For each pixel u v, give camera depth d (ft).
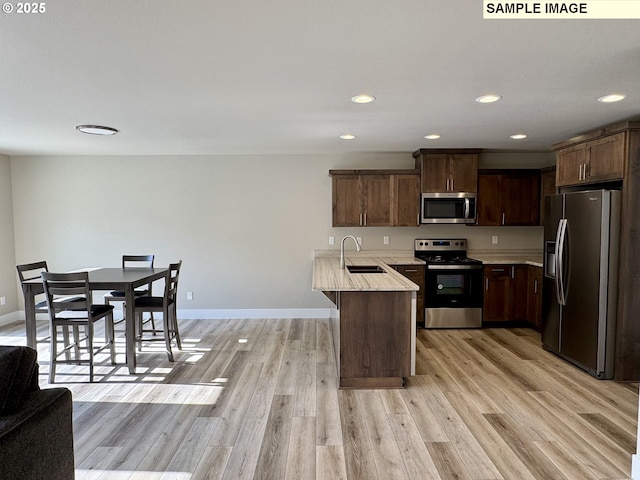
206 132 12.86
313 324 17.07
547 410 9.15
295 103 9.56
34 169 17.65
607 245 10.50
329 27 5.74
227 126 12.01
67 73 7.50
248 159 17.74
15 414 4.56
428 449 7.59
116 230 17.88
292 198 17.81
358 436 8.07
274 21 5.57
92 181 17.72
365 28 5.78
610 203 10.45
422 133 13.17
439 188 16.35
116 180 17.74
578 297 11.44
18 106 9.74
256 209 17.87
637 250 10.53
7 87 8.31
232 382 10.87
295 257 17.98
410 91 8.70
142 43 6.24
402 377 10.52
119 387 10.55
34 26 5.63
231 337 15.16
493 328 16.34
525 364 12.14
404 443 7.80
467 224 16.90
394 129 12.52
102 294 17.94
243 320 17.79
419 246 17.69
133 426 8.50
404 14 5.38
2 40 6.07
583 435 8.06
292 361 12.53
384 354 10.49
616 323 10.70
